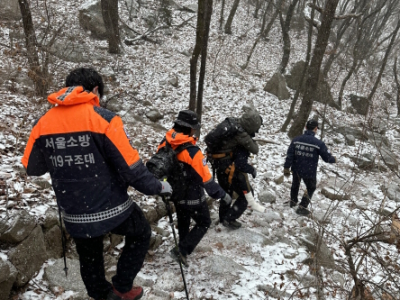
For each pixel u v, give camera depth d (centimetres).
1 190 335
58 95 186
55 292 266
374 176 796
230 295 314
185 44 1612
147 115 877
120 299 229
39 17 1208
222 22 2078
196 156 309
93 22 1345
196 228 346
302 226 504
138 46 1402
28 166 197
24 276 264
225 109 1087
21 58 871
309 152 532
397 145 1152
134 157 189
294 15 2566
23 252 270
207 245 398
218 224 456
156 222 430
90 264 212
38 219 313
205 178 312
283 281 353
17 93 715
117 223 196
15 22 1102
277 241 447
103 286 224
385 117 1407
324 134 1084
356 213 582
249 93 1287
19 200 330
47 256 300
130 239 228
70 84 195
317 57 909
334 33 2508
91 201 188
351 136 1051
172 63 1316
